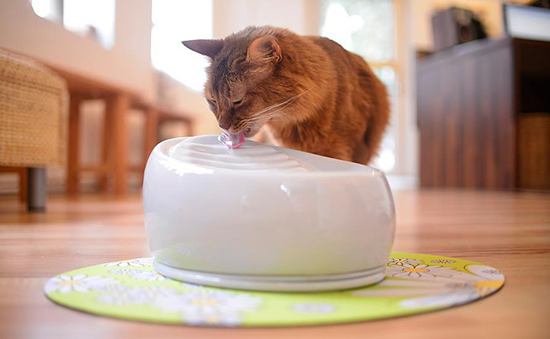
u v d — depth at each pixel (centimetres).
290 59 122
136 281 72
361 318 55
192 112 482
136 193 357
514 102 363
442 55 431
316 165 89
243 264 66
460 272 81
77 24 383
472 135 402
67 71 262
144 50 436
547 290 70
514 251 108
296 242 65
